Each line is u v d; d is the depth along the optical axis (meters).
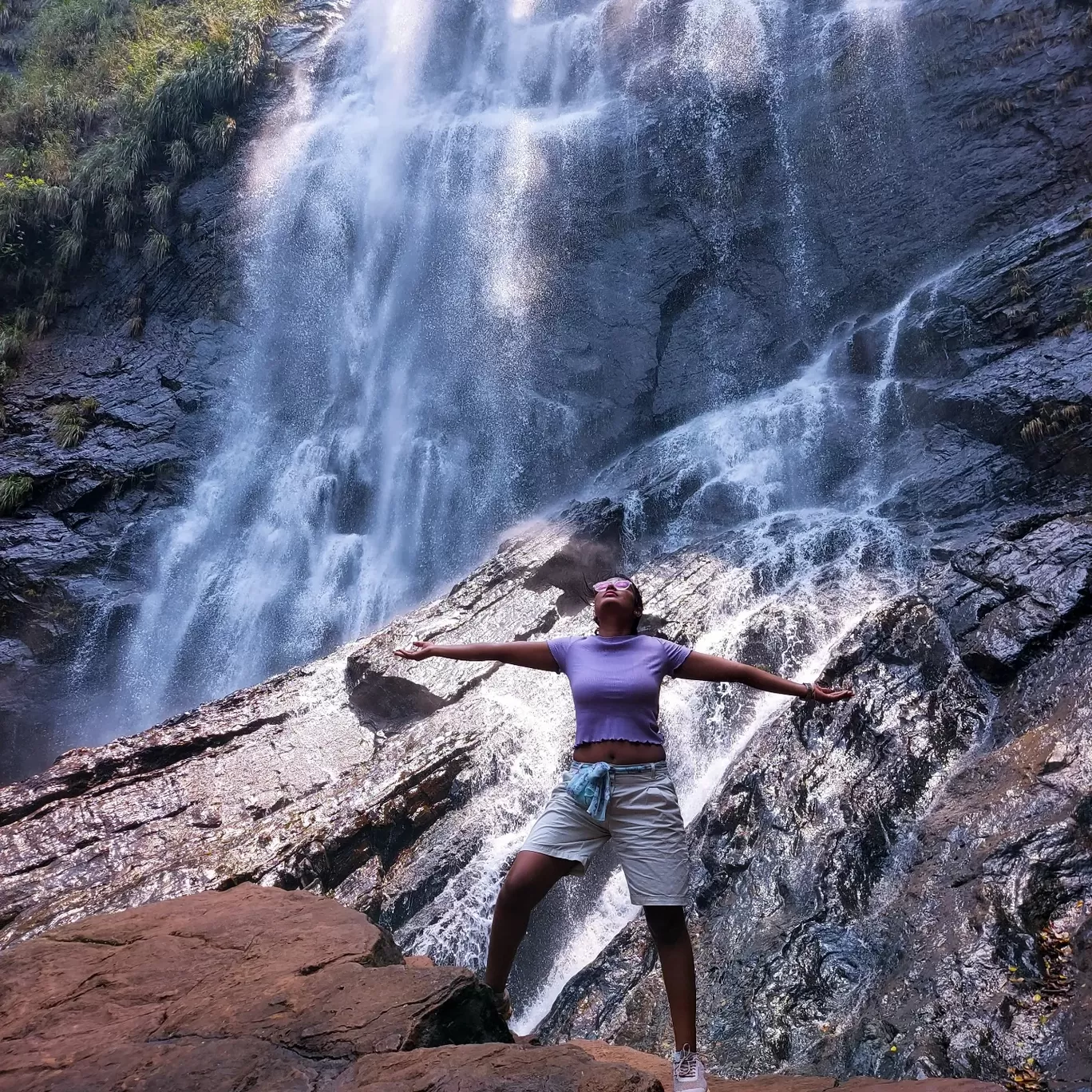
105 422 21.11
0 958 3.72
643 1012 7.57
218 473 21.05
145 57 26.56
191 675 19.25
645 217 21.27
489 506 19.66
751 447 17.12
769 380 18.91
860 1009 6.89
